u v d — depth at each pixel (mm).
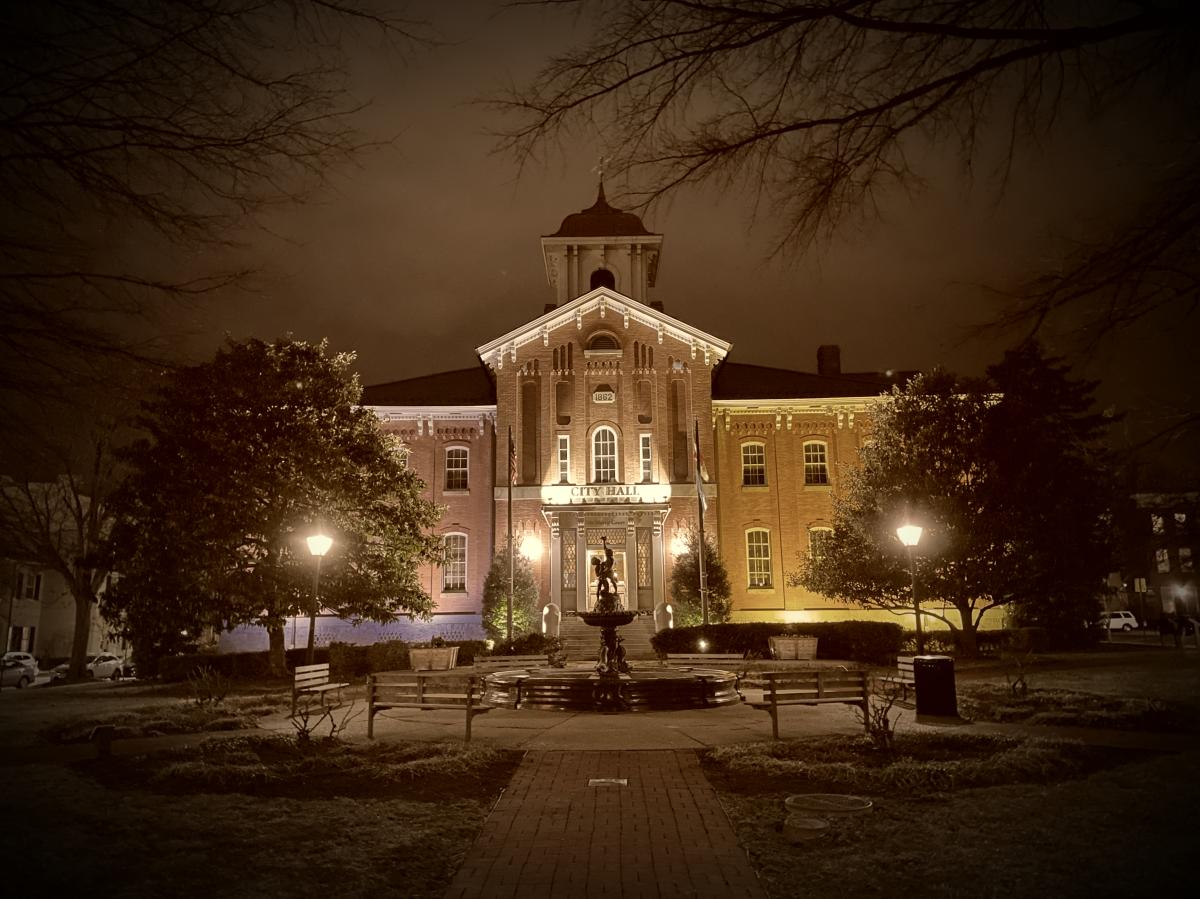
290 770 11070
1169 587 44656
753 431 43375
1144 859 6980
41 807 9328
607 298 42562
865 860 7250
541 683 18641
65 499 38531
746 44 4637
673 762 11594
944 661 15820
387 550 30625
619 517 39969
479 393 45656
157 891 6656
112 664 44281
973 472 29516
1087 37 4227
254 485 27984
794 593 41656
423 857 7609
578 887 6789
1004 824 8180
